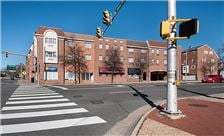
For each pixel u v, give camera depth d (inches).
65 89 844.6
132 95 643.5
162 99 567.2
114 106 450.9
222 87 997.8
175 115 315.9
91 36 1962.4
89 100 531.8
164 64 2399.1
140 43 2284.7
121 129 279.9
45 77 1724.9
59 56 1781.5
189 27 284.7
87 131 269.6
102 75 1993.1
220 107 416.2
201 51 2623.0
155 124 283.1
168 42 327.6
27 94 651.5
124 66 2118.6
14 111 384.2
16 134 255.8
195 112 363.9
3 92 718.5
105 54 2023.9
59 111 388.5
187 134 238.4
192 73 2659.9
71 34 1862.7
